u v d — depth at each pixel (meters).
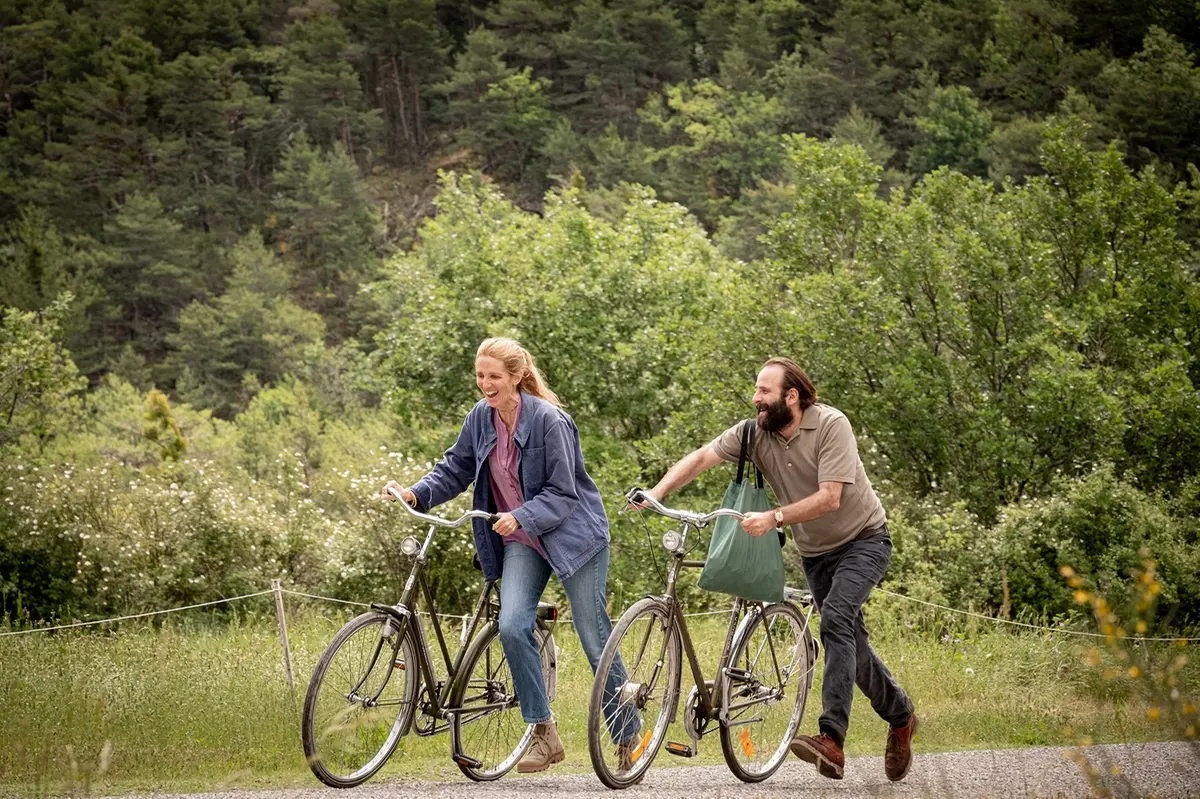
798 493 13.54
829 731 12.72
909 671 22.72
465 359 63.16
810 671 14.83
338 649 12.66
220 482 45.19
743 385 46.06
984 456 41.50
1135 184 46.41
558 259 64.38
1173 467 42.34
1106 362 45.28
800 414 13.47
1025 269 44.97
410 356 63.91
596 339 60.31
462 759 13.29
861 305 45.22
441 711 13.20
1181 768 13.43
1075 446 41.38
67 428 96.38
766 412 13.34
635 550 44.97
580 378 58.34
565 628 27.38
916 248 45.22
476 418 13.66
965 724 18.08
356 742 12.96
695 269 64.06
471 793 12.27
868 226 47.22
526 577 13.32
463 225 71.50
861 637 13.51
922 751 16.34
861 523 13.47
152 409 110.31
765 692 14.20
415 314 66.69
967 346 44.97
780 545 13.32
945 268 45.28
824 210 50.53
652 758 13.41
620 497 46.88
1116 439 40.59
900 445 43.94
